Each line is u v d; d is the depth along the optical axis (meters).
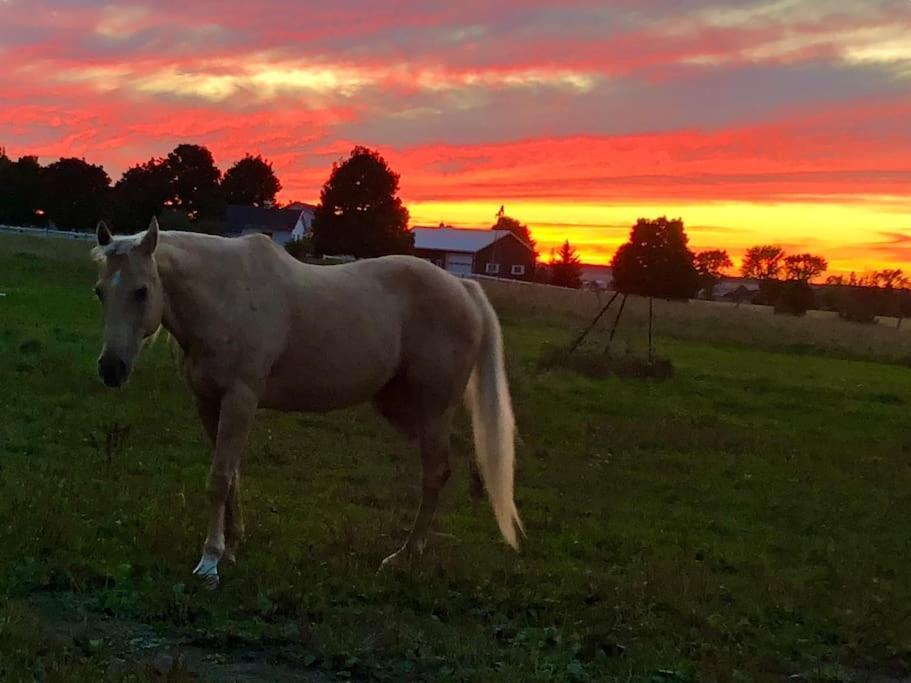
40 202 66.88
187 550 5.89
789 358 28.92
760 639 5.62
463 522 8.01
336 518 7.48
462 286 6.90
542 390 16.19
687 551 7.77
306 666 4.48
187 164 75.94
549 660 4.77
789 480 11.29
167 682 3.94
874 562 7.97
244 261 5.82
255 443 10.09
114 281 5.21
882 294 54.72
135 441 9.56
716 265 88.56
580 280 69.06
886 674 5.41
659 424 13.82
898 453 13.85
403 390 6.86
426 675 4.52
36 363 12.88
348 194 56.25
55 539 5.67
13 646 4.07
